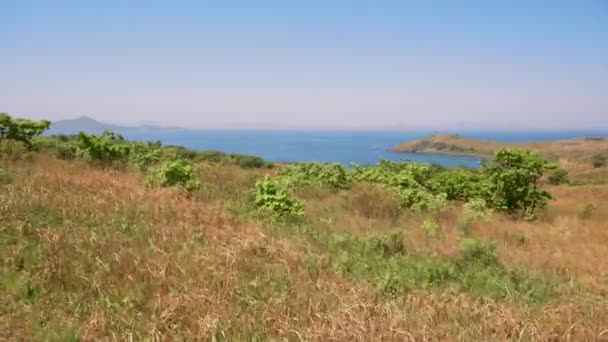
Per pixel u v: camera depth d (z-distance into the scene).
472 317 5.36
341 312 5.04
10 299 4.93
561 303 6.05
